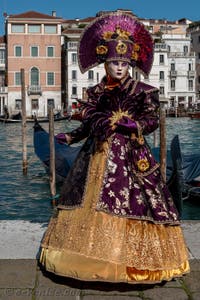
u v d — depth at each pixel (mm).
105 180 3078
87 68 3482
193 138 33719
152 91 3205
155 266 3037
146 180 3129
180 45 65875
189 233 4152
